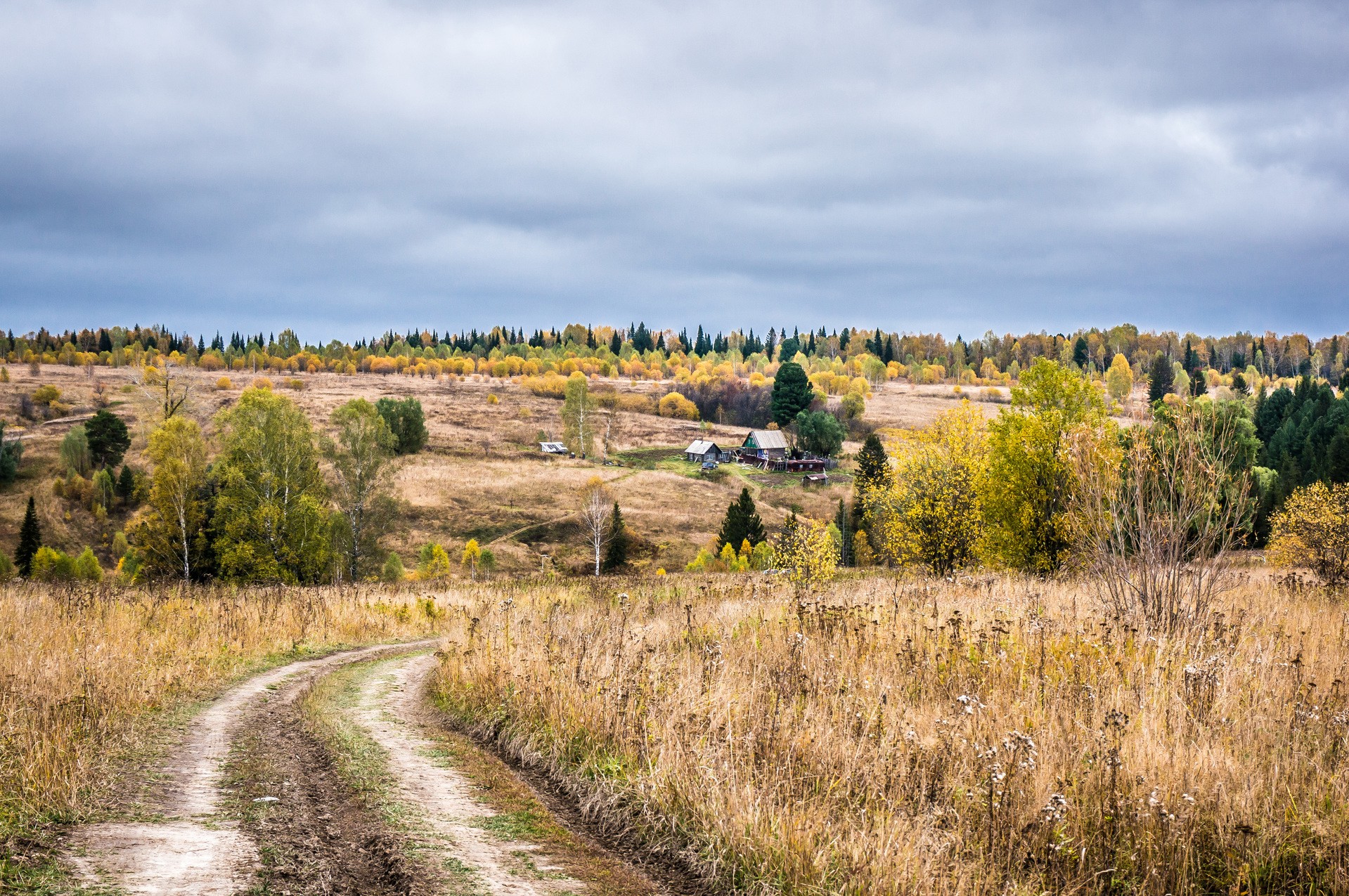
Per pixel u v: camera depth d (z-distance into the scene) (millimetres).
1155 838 5906
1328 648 10703
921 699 9203
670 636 13555
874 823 6188
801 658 10664
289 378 172125
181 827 6668
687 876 6168
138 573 43000
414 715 11781
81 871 5582
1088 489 13602
